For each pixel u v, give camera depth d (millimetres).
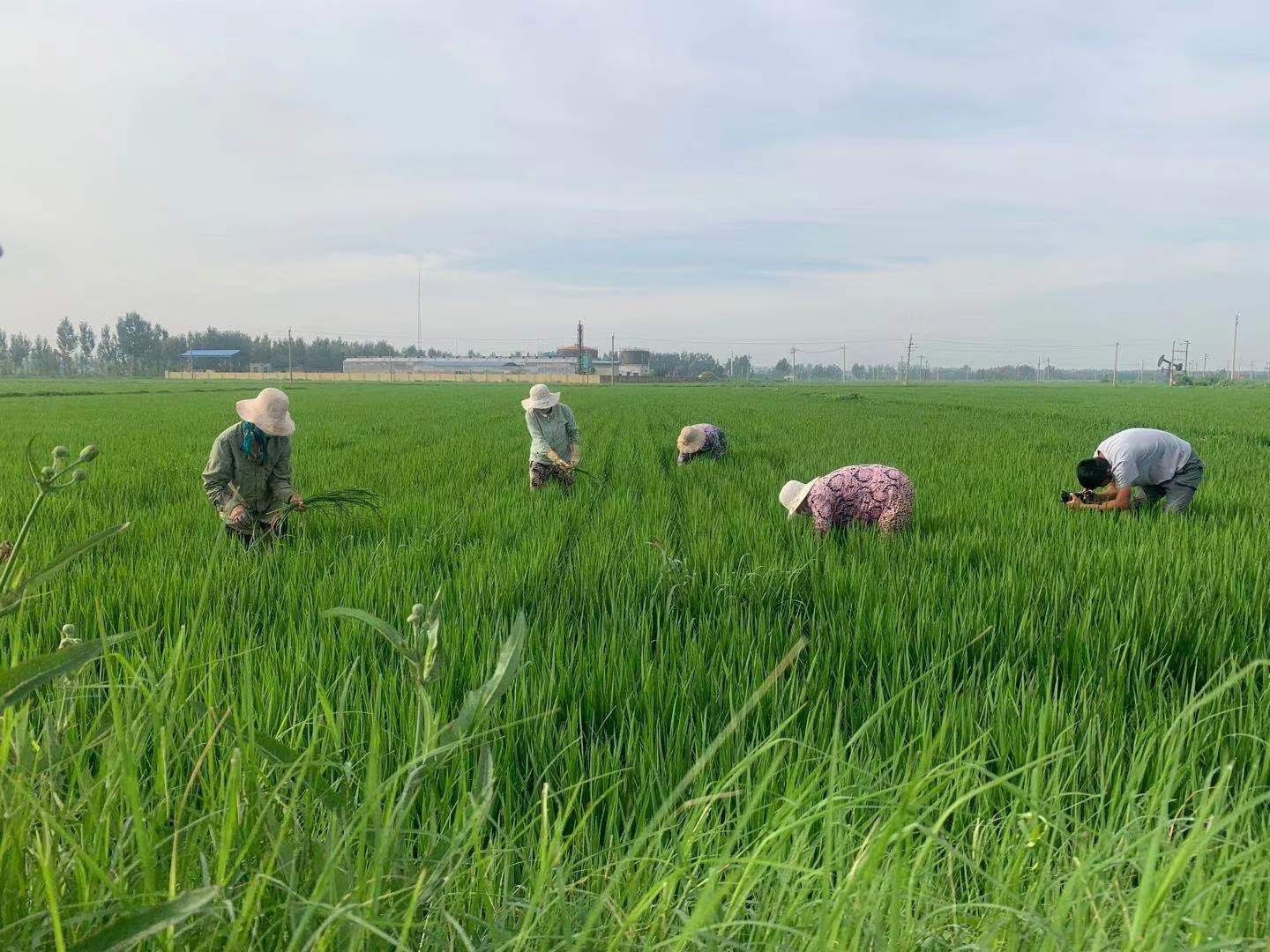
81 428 21234
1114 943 1505
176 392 56938
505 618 4504
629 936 1509
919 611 4422
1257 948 1443
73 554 1426
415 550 5996
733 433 20188
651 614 4691
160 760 1653
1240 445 16516
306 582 5035
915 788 1451
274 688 3045
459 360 156500
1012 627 4246
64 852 1455
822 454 14438
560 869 1683
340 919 1294
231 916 1343
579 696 3447
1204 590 4727
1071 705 3293
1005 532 6961
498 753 2768
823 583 5211
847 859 1888
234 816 1358
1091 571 5426
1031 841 1792
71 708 1788
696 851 2102
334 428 21812
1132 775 2168
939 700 3312
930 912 1651
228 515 5852
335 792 1601
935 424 23969
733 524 7324
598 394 61781
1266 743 2445
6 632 3762
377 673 3352
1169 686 3617
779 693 3209
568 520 7883
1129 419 27141
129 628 4152
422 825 2105
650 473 11664
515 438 18469
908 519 6887
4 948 1224
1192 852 1296
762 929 1609
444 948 1552
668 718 3248
